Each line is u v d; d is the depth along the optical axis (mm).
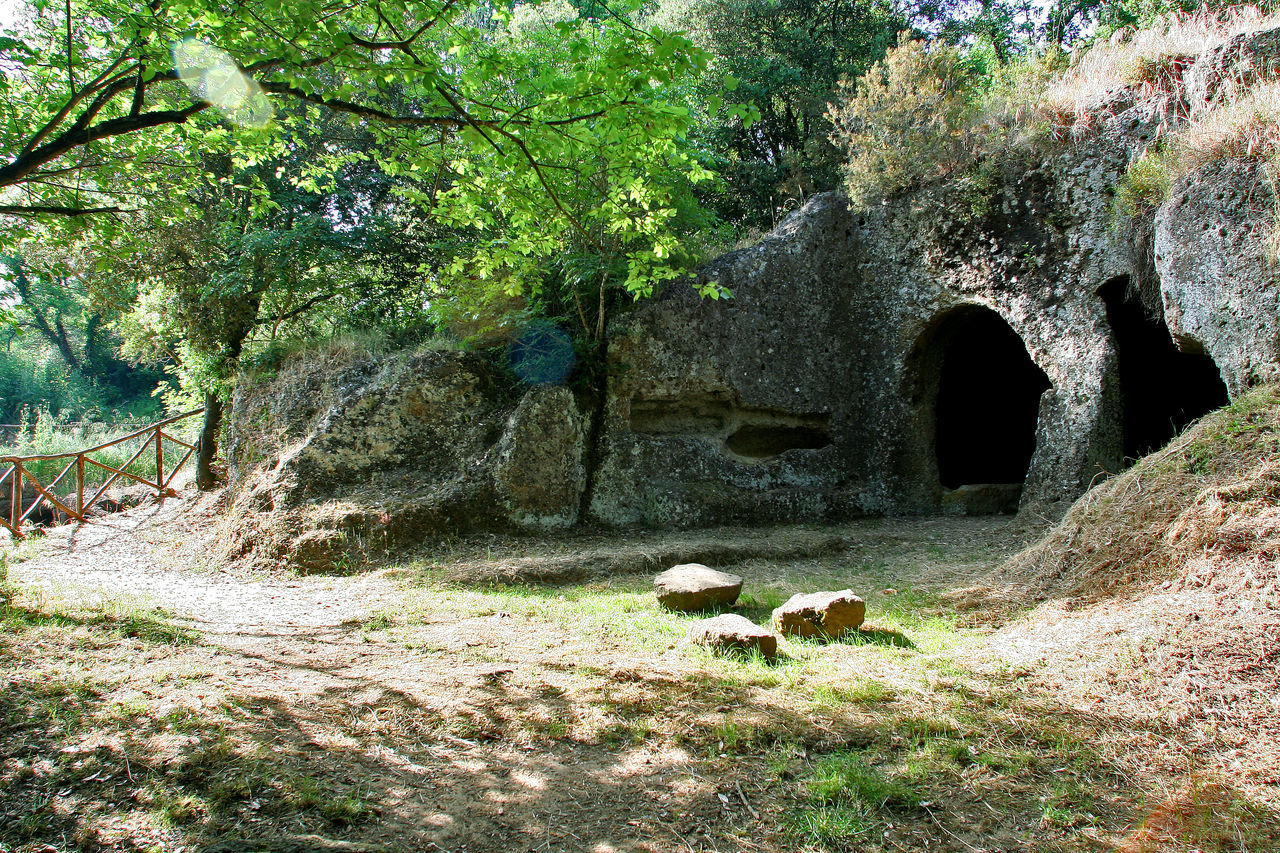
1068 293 9258
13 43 5484
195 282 12805
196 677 4293
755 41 20812
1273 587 4430
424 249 13977
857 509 11273
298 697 4156
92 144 6750
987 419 13695
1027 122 9828
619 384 10914
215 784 3201
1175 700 3879
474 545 9250
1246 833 2906
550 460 10164
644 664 4730
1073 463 8914
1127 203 8336
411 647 5203
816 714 3992
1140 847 2857
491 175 6988
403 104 12781
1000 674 4465
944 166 10688
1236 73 7867
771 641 4879
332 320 14547
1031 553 6496
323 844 2902
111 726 3592
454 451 10367
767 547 8805
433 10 5336
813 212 11961
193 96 6715
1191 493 5445
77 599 6172
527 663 4801
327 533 8820
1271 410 5715
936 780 3369
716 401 11492
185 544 10219
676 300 11141
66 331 40938
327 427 10102
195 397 15320
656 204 10641
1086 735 3697
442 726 3922
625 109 5391
